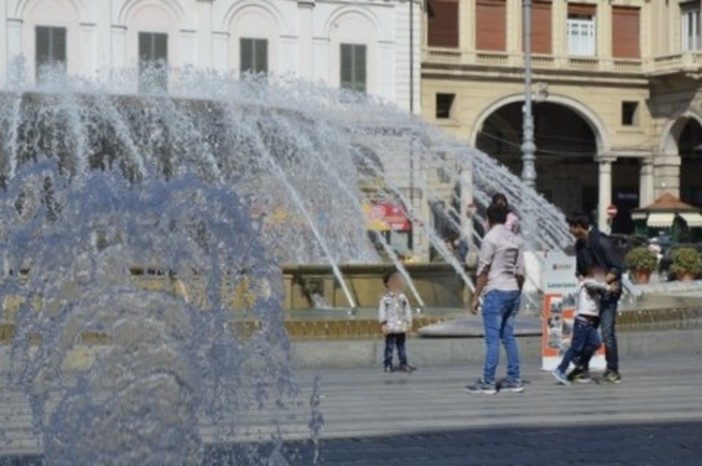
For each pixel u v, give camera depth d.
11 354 9.25
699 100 85.88
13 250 9.18
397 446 13.71
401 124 40.56
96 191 8.98
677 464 12.80
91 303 8.90
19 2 69.69
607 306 19.83
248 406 9.62
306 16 76.44
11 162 32.97
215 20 74.25
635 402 17.53
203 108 35.22
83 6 71.19
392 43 78.88
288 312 27.09
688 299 32.78
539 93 85.31
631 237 72.06
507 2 84.75
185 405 9.03
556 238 36.38
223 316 9.24
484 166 39.47
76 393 8.90
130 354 8.88
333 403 17.11
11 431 10.56
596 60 87.06
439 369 21.75
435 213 51.84
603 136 87.81
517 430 14.93
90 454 8.84
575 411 16.56
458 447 13.71
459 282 32.38
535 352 23.25
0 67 69.12
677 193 88.88
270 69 75.62
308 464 12.48
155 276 8.99
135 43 72.50
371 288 29.94
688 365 22.64
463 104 83.31
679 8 87.62
